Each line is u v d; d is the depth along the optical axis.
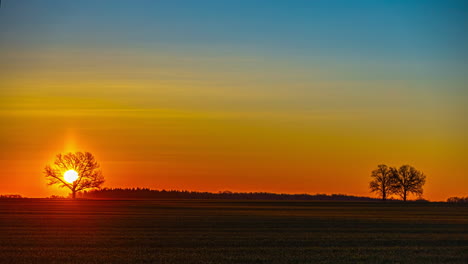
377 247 40.94
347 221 66.75
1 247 40.16
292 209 99.75
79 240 44.22
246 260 35.09
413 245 42.28
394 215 81.88
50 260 34.94
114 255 36.75
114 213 80.75
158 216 74.19
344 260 35.25
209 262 34.31
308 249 39.69
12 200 130.50
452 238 47.12
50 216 72.56
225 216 75.12
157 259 35.31
